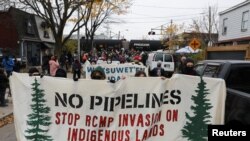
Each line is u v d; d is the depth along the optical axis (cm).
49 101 494
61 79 492
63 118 494
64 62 3084
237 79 671
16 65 1803
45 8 2652
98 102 491
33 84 493
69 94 491
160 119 498
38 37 4053
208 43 4622
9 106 1243
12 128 936
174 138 499
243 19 2761
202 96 499
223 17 3234
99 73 661
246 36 2684
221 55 1962
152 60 2767
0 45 3538
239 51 1703
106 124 493
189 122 501
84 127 493
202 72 816
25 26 3766
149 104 494
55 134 493
